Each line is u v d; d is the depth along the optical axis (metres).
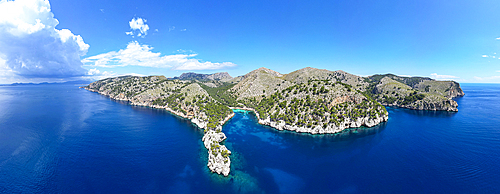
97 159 105.06
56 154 110.50
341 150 119.50
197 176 90.31
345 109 169.75
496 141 132.12
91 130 155.88
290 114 170.00
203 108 195.25
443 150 118.19
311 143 131.38
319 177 90.88
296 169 97.56
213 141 112.31
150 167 97.44
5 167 96.19
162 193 78.88
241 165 100.81
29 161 102.38
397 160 105.94
